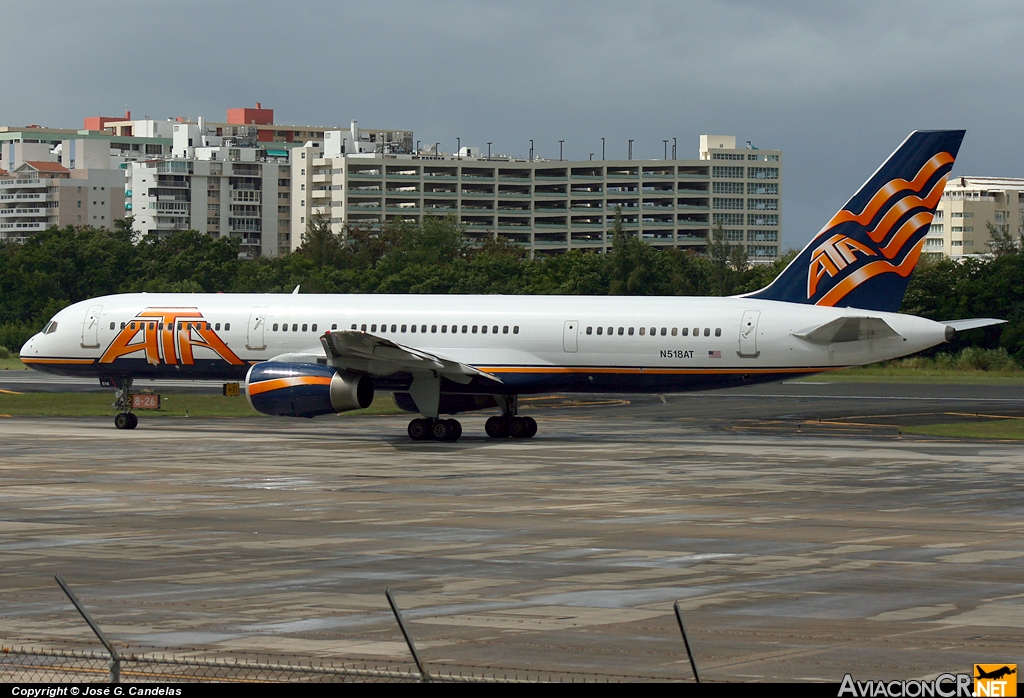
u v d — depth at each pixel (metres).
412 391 130.75
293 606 51.38
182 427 145.38
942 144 126.06
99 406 174.00
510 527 72.81
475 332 134.75
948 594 54.22
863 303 128.62
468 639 45.81
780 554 64.06
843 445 125.62
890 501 84.44
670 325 129.75
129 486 91.25
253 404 129.12
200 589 54.81
